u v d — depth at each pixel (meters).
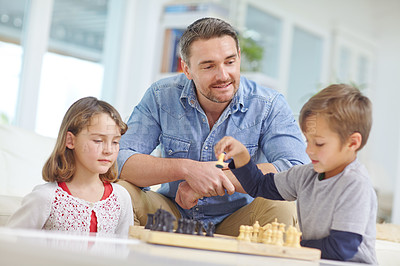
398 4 5.40
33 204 1.27
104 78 3.67
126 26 3.67
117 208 1.40
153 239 0.92
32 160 1.94
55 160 1.33
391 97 5.85
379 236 1.89
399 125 5.70
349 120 1.04
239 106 1.69
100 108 1.34
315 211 1.09
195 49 1.56
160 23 3.61
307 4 5.07
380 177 5.56
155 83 1.80
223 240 0.94
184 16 3.52
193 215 1.70
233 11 4.40
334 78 5.22
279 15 4.87
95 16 3.60
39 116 3.30
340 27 5.51
